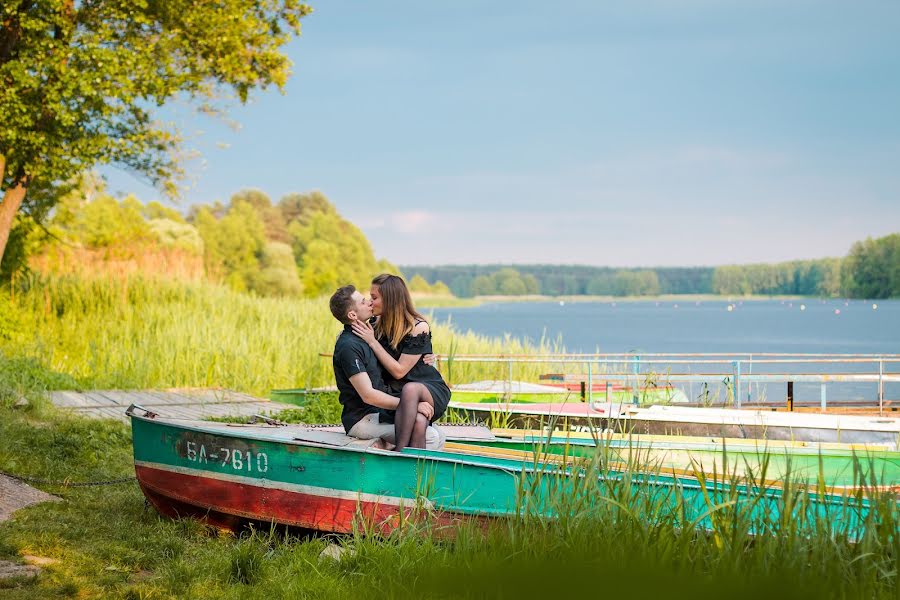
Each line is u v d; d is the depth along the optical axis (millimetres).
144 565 5535
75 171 16875
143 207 67750
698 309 156375
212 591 5000
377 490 5957
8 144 16188
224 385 16766
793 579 4074
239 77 19359
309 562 5328
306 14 19578
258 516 6207
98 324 19844
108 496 7438
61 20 15609
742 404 13352
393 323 6520
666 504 5246
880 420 8633
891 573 4141
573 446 6676
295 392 14125
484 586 4551
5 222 17297
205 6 18172
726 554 4406
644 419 8961
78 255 25375
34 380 14711
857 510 4613
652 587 4184
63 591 4805
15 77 15227
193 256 27547
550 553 4676
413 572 4895
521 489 5309
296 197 127688
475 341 19125
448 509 5824
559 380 15086
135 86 16438
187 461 6492
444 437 6957
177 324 19406
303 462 6098
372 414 6500
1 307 18203
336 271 109125
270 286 86250
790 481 5223
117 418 11922
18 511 6645
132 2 16484
